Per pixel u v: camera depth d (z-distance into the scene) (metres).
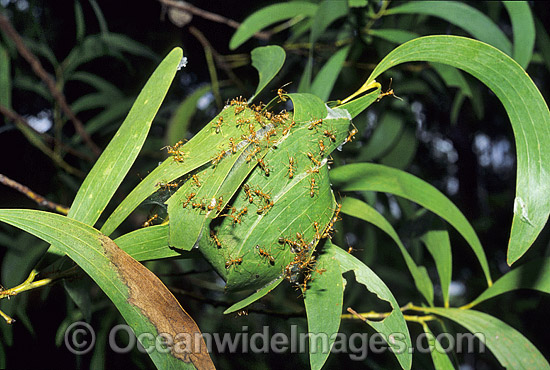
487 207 1.60
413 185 0.58
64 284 0.57
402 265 1.29
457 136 1.45
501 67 0.50
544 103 0.49
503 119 1.39
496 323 0.58
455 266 1.43
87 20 1.09
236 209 0.49
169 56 0.52
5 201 1.00
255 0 1.08
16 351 0.93
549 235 1.14
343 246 0.81
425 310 0.60
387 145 0.91
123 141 0.51
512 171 1.70
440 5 0.67
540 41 0.80
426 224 0.64
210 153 0.49
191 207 0.49
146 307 0.48
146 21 1.09
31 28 1.00
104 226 0.50
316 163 0.49
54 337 0.96
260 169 0.49
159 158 1.13
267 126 0.49
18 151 1.03
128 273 0.48
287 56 0.98
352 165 0.58
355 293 1.01
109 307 0.86
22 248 0.86
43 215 0.49
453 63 0.50
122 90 1.17
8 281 0.82
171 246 0.49
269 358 1.07
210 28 1.08
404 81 0.95
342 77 0.93
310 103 0.50
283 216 0.49
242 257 0.49
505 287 0.59
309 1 0.81
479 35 0.66
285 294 1.05
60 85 0.98
